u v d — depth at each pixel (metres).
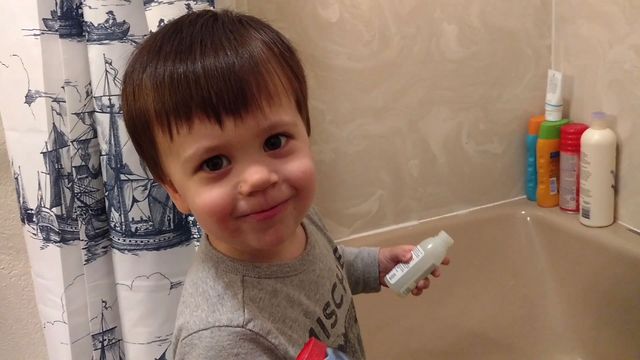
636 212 1.19
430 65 1.24
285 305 0.64
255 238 0.59
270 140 0.59
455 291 1.32
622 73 1.17
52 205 0.87
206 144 0.56
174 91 0.56
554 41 1.32
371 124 1.22
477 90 1.29
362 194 1.26
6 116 0.85
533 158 1.35
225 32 0.59
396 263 0.87
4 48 0.82
